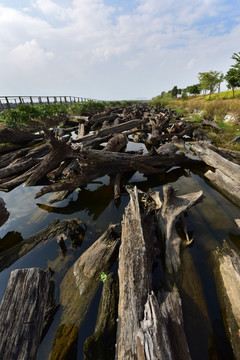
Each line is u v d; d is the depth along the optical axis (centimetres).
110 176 706
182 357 178
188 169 778
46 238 397
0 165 831
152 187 638
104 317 237
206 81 3519
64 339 225
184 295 267
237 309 235
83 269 309
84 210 518
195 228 415
